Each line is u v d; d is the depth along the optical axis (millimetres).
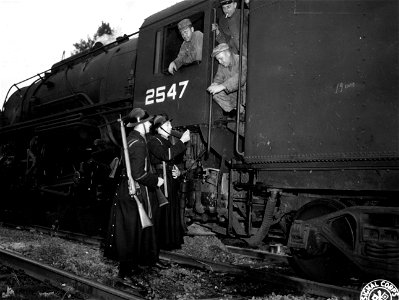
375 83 3436
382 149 3342
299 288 3928
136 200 4000
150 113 5516
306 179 3965
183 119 5027
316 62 3828
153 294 3664
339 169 3707
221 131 5098
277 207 4590
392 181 3418
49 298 3531
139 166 4020
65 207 8250
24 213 9398
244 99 4762
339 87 3648
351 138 3521
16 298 3518
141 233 4109
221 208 4863
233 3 4766
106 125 6906
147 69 5703
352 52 3609
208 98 4855
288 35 4070
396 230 3320
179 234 4895
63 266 4812
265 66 4219
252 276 4328
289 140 3922
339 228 3936
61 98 8336
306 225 3928
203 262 4938
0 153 10250
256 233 4512
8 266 4645
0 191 10000
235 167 4566
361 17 3598
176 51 5609
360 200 4051
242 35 4504
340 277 4277
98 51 8523
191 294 3719
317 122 3750
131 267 4211
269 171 4273
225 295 3719
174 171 4867
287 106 3979
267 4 4305
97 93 7504
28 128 9188
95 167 7273
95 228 7605
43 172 8750
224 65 4719
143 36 5875
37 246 6246
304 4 4000
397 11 3398
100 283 3674
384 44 3428
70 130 7793
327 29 3799
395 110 3305
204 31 4977
